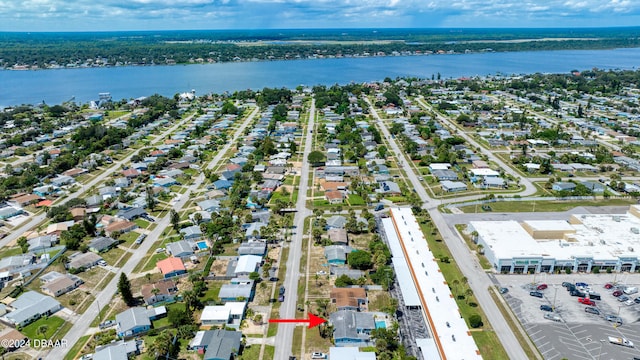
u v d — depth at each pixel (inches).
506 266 5625.0
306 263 5836.6
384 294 5187.0
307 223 7007.9
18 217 7322.8
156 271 5679.1
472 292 5191.9
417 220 7106.3
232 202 7559.1
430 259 5728.3
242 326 4630.9
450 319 4603.8
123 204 7751.0
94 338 4461.1
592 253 5772.6
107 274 5625.0
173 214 6904.5
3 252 6156.5
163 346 4131.4
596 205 7760.8
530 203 7844.5
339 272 5531.5
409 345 4379.9
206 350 4197.8
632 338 4448.8
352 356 4131.4
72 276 5516.7
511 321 4714.6
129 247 6309.1
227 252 6141.7
